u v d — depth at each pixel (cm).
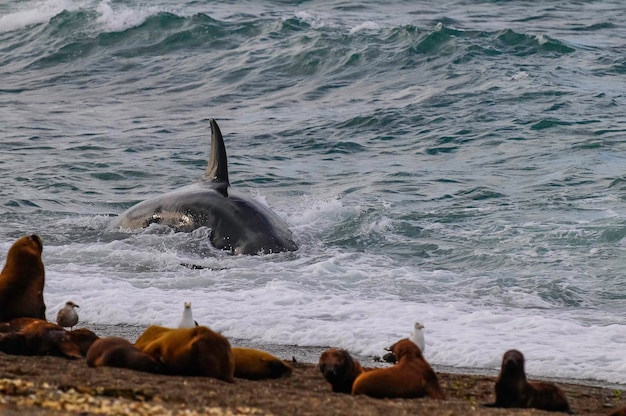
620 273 6700
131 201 8962
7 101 14038
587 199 8562
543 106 12306
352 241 7625
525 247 7325
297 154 10819
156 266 6775
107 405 2961
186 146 11188
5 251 7062
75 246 7219
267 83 14588
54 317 5550
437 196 8906
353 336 5162
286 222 7988
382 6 19350
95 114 13088
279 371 3916
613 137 10919
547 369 4656
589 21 17862
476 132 11356
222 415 2961
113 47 16875
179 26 17075
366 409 3219
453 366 4731
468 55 14838
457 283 6512
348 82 14375
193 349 3588
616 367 4684
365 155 10750
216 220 7375
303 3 19562
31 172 9881
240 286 6288
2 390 3078
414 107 12588
